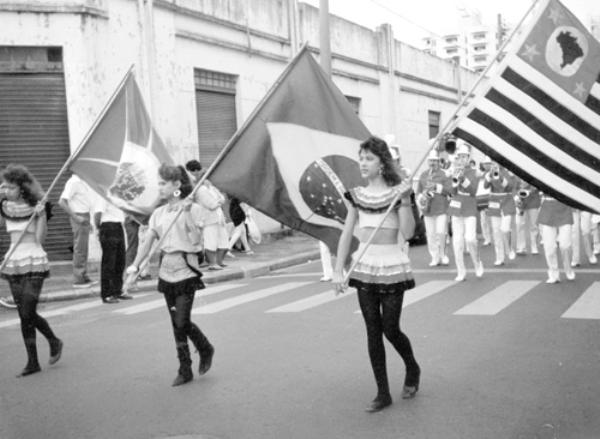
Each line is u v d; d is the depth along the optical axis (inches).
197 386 238.7
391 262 203.3
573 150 229.0
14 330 357.7
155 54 616.1
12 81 546.6
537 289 391.2
